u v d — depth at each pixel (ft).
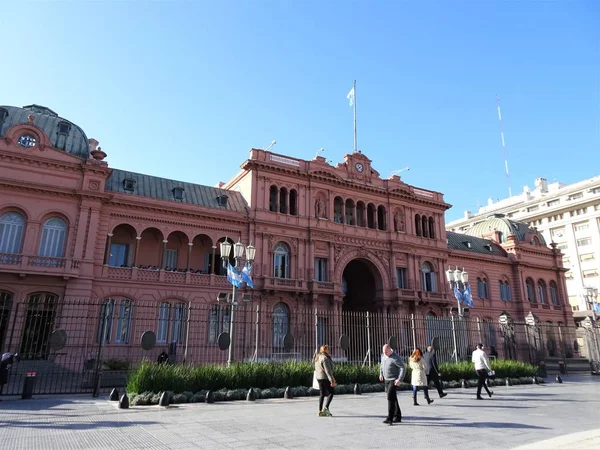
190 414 50.16
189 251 128.26
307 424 44.45
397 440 37.17
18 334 98.84
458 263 186.70
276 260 140.87
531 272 209.46
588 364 135.13
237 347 122.93
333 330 139.74
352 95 177.78
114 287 114.52
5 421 44.52
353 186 160.56
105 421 45.14
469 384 85.46
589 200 291.17
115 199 118.73
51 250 108.27
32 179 108.47
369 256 156.97
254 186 141.38
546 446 33.86
